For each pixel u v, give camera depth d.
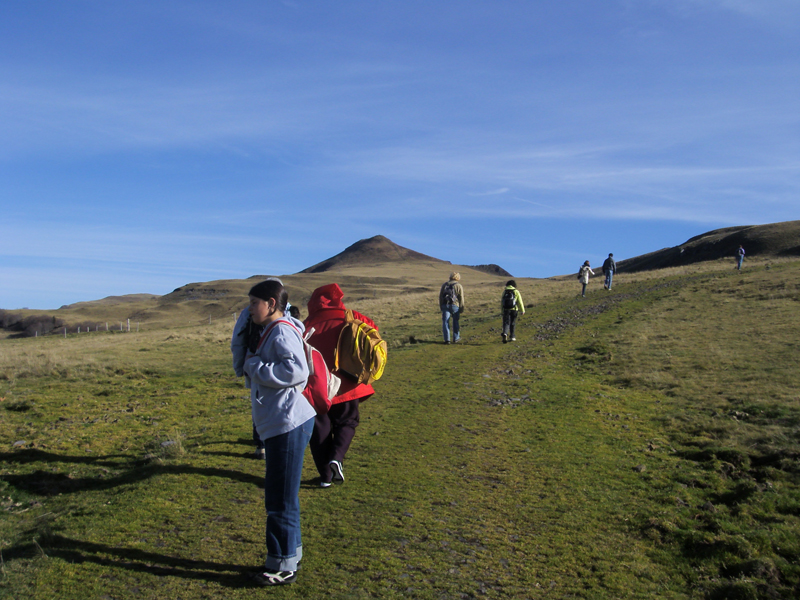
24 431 7.82
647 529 4.95
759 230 92.94
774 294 20.34
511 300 15.80
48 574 3.70
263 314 3.77
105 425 8.21
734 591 3.97
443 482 5.82
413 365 12.67
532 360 13.09
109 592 3.50
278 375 3.59
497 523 4.93
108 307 143.62
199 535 4.41
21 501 5.35
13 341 32.03
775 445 7.00
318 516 4.87
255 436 6.43
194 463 6.15
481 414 8.58
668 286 27.62
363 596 3.61
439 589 3.78
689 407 8.99
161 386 11.41
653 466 6.59
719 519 5.19
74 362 14.40
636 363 12.16
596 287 35.03
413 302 32.75
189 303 145.62
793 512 5.38
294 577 3.75
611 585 4.01
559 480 6.04
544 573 4.14
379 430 7.64
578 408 8.98
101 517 4.73
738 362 11.52
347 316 5.48
